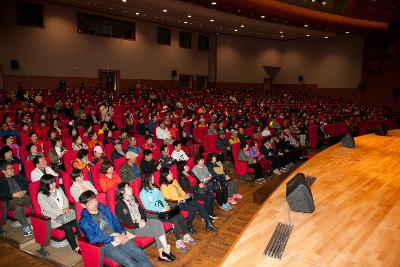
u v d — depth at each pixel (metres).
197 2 14.43
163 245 3.86
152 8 15.98
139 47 19.91
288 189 3.85
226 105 17.03
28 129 7.96
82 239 3.34
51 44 15.82
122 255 3.30
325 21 17.95
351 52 23.41
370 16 17.75
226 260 2.67
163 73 21.58
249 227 3.30
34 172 4.79
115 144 6.47
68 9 16.27
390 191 4.50
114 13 17.64
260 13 16.33
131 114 10.97
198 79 24.56
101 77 18.55
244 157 7.26
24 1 14.65
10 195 4.32
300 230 3.24
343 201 4.09
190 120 11.16
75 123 9.71
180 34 22.31
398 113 19.22
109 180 4.92
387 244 2.97
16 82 14.74
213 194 5.25
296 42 26.20
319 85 25.25
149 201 4.29
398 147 7.95
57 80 16.22
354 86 23.42
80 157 5.36
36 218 3.76
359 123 13.56
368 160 6.48
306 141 11.58
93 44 17.61
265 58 26.55
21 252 4.05
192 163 5.87
